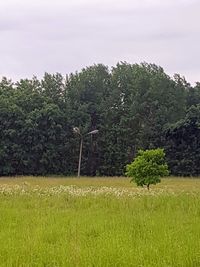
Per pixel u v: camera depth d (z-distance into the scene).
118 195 19.08
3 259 7.12
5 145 64.75
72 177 59.94
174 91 71.69
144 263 6.79
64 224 10.79
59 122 67.75
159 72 73.88
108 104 71.19
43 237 9.09
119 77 73.94
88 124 68.56
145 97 70.31
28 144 65.94
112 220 11.31
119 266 6.77
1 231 9.95
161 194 19.58
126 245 7.96
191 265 6.91
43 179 49.44
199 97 76.31
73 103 70.56
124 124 69.00
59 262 7.00
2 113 65.38
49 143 66.69
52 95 73.44
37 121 66.31
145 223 10.72
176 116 70.50
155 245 8.03
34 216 12.52
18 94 69.69
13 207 15.24
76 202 16.72
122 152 68.19
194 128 64.62
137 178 25.05
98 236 9.27
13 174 65.38
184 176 64.31
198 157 64.75
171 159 65.62
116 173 68.38
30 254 7.40
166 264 6.77
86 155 68.81
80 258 7.09
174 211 13.72
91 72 75.31
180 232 9.35
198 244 8.00
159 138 67.12
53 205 16.05
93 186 32.94
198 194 19.66
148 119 69.19
